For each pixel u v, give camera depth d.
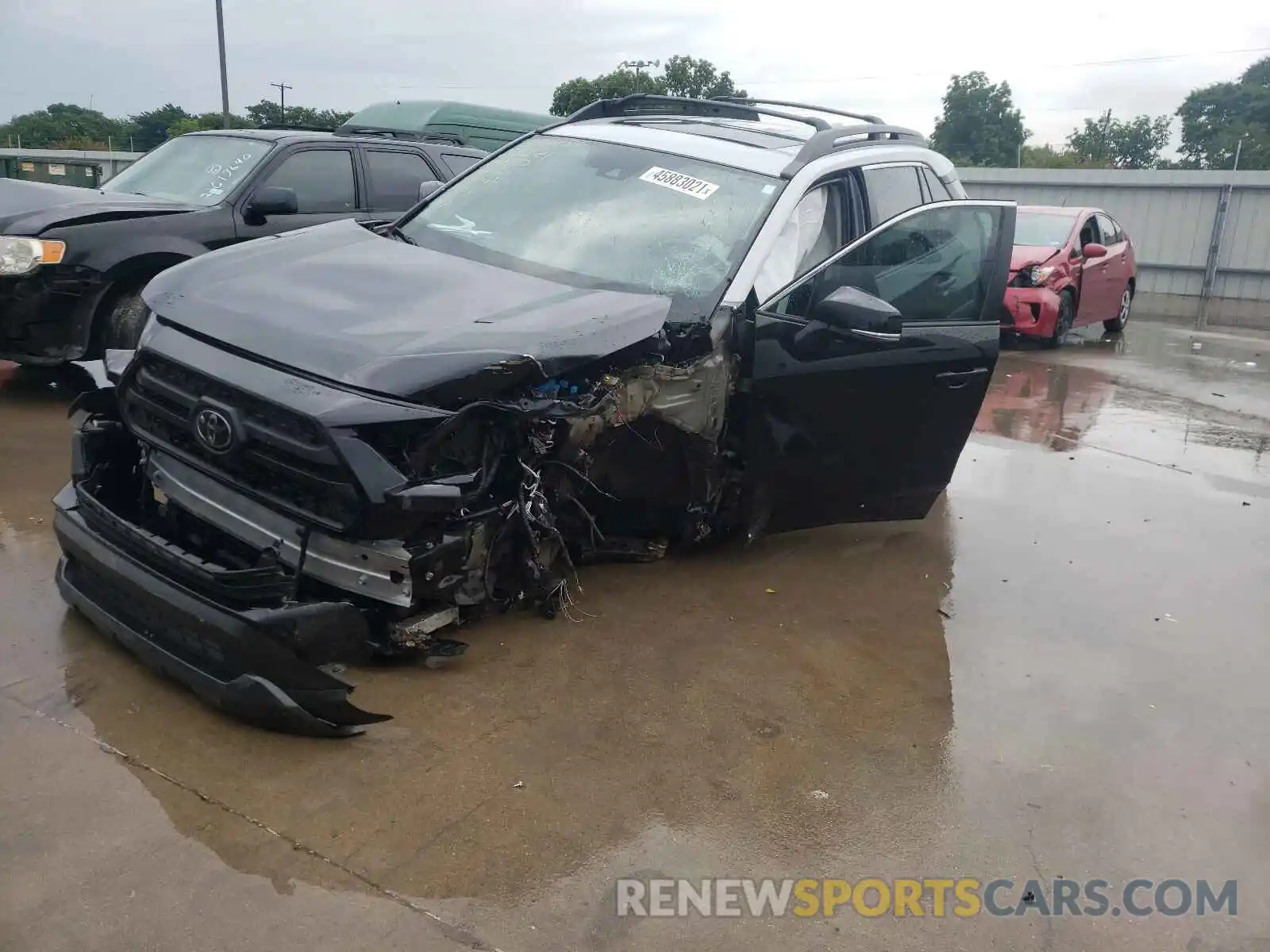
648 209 4.48
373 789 2.89
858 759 3.30
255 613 2.92
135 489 3.80
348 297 3.53
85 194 6.73
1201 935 2.64
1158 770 3.37
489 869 2.62
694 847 2.80
